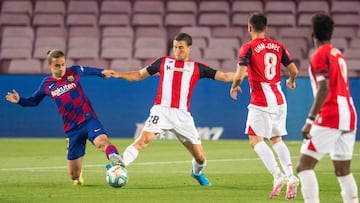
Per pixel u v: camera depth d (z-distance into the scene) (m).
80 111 24.89
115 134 48.00
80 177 25.83
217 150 40.22
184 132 24.31
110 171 22.56
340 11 58.66
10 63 55.19
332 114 17.72
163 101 24.23
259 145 22.52
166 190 24.39
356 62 53.91
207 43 56.72
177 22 58.47
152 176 28.62
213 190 24.39
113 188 24.91
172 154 38.03
